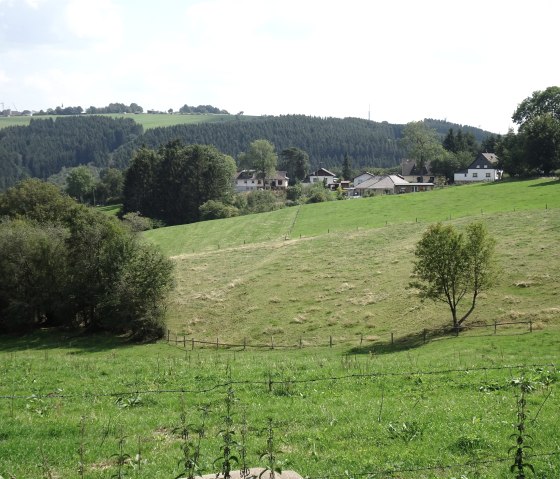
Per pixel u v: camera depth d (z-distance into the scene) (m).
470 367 31.78
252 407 24.55
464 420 21.25
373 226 101.94
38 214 105.81
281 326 63.25
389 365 33.72
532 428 19.77
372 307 64.19
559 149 137.00
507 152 150.12
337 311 64.81
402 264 75.81
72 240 73.88
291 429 21.31
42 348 65.00
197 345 60.94
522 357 36.84
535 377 27.58
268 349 56.75
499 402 23.66
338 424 21.62
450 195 122.25
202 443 19.73
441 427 20.41
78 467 17.95
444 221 94.06
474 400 24.19
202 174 166.12
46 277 74.44
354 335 57.84
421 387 27.30
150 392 27.58
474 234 55.50
